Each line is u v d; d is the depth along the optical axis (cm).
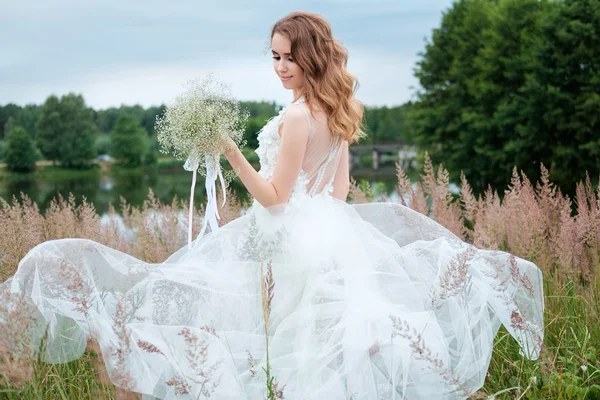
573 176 2902
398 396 257
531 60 2991
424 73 3803
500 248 486
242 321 271
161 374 250
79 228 482
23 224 423
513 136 3050
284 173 279
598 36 2819
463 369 274
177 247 497
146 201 569
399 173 498
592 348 315
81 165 4841
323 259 274
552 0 3284
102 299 262
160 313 262
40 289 256
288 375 256
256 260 276
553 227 446
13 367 237
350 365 253
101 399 250
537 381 291
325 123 291
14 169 4503
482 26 3572
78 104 5003
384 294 276
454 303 280
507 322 297
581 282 412
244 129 285
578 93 2881
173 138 275
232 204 480
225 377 243
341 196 318
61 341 261
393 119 5659
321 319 263
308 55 288
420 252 300
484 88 3216
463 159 3325
